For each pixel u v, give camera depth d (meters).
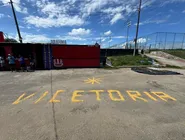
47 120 3.12
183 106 4.05
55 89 5.73
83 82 7.05
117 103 4.22
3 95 4.93
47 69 11.81
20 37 16.56
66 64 12.55
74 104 4.10
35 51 11.92
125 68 12.79
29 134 2.60
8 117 3.27
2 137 2.51
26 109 3.72
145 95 5.05
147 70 11.40
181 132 2.70
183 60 17.73
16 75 9.00
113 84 6.66
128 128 2.82
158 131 2.72
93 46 12.84
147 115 3.42
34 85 6.38
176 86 6.40
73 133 2.64
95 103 4.20
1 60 10.97
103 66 13.84
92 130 2.74
